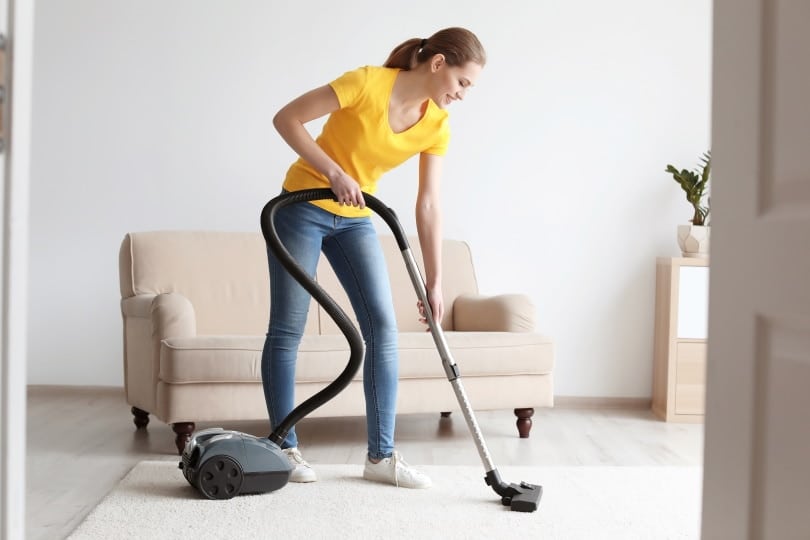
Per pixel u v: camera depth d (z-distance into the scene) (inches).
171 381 126.7
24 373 33.1
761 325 36.5
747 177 37.4
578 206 179.9
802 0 33.4
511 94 180.1
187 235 159.5
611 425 158.4
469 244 180.4
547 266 180.2
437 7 179.6
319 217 104.3
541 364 142.3
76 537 85.2
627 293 179.6
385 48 179.8
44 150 177.9
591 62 179.9
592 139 180.2
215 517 92.7
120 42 178.4
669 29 179.6
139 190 179.0
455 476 112.0
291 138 99.2
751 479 36.9
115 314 178.7
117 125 178.7
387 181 179.8
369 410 107.6
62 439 137.3
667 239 179.6
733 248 38.5
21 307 32.5
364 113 100.7
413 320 165.9
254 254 161.5
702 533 41.5
